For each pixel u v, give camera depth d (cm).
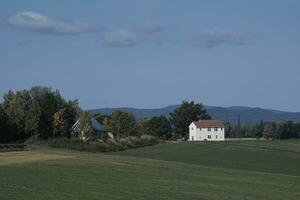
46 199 4394
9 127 15225
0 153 10038
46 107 17475
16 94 17462
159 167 8525
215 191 5797
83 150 14788
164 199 4875
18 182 5469
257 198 5453
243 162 12544
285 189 6575
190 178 7150
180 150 17125
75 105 18762
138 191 5334
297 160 13425
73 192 4928
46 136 17425
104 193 5009
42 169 6981
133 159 10088
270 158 14000
